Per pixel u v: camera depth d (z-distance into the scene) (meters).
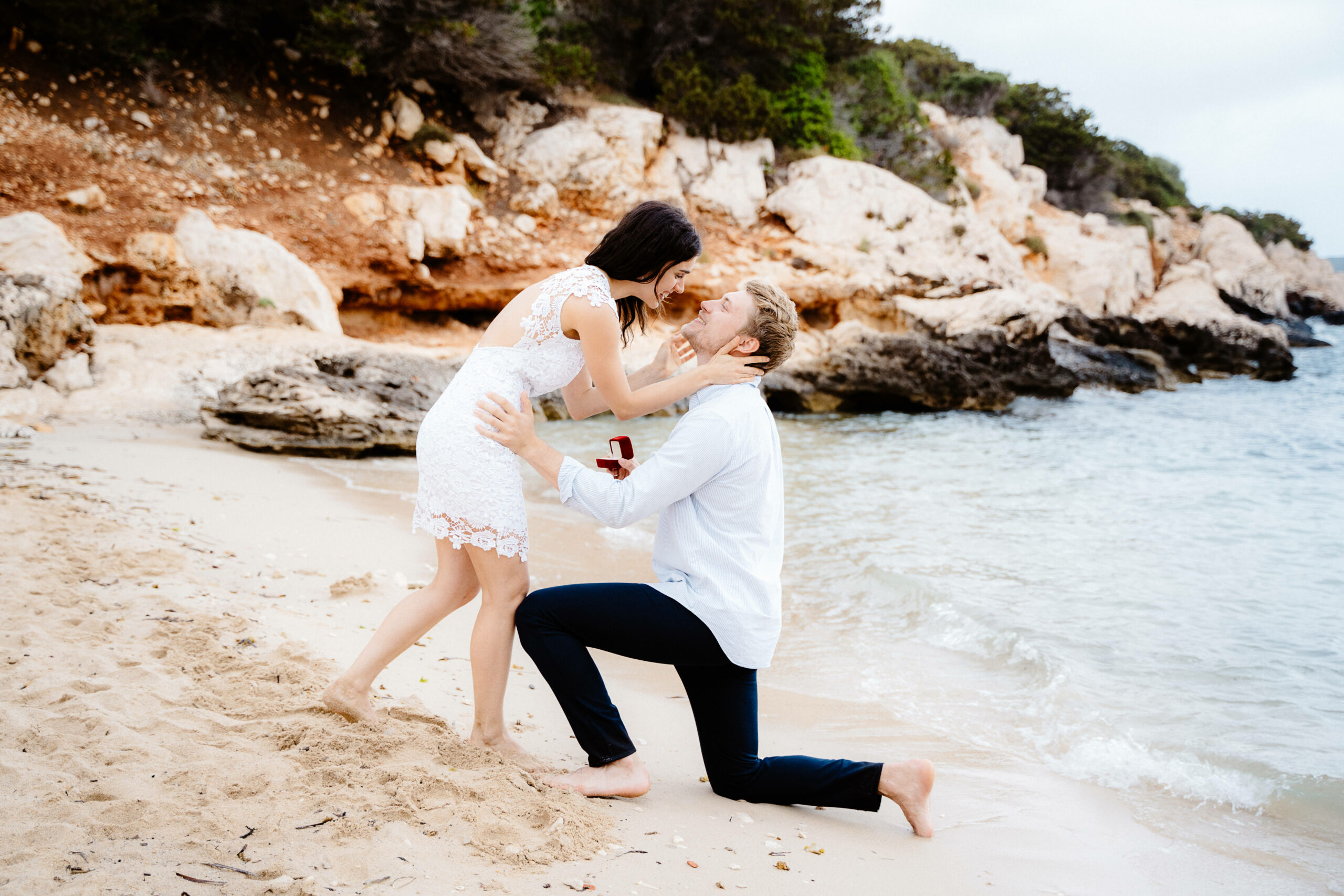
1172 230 35.75
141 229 13.26
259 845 2.07
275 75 17.77
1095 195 34.00
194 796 2.27
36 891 1.77
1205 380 25.75
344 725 2.80
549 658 2.69
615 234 2.77
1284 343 26.97
